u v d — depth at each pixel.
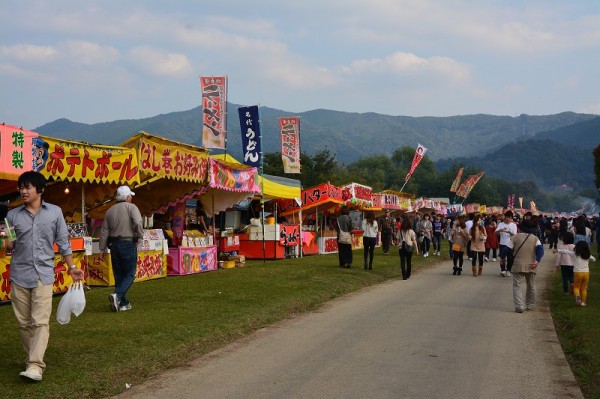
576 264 13.14
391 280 19.31
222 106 18.53
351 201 29.36
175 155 15.60
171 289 14.12
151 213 17.97
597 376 7.47
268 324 10.95
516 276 12.87
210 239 19.42
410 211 43.44
